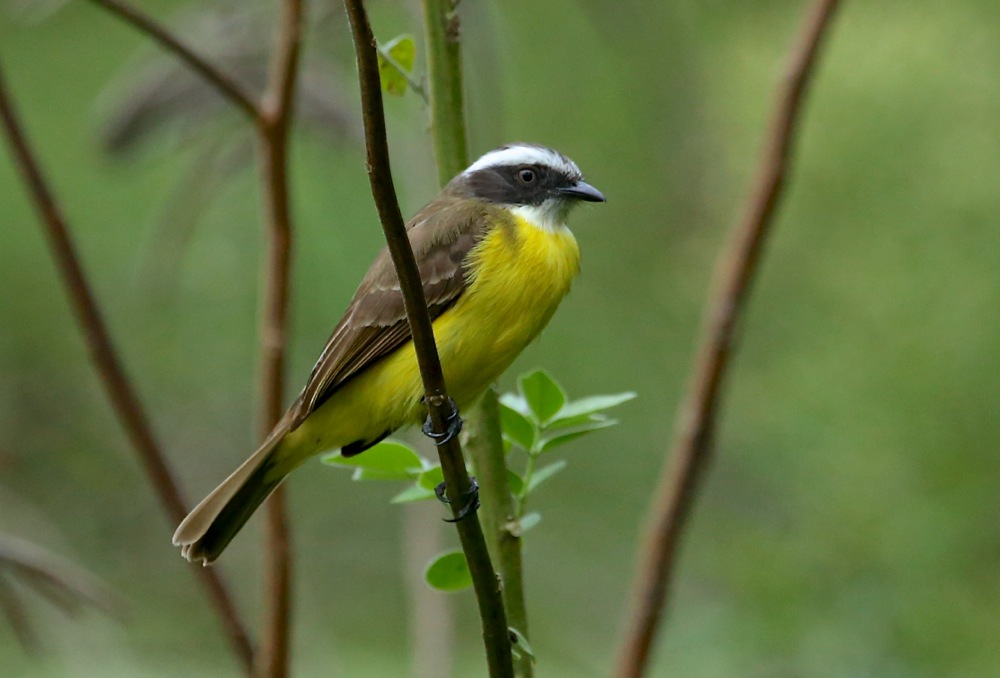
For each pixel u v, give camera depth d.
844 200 11.56
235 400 14.77
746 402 11.45
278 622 7.86
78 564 14.34
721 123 12.52
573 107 14.30
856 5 11.80
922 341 10.93
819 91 11.69
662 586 7.55
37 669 12.98
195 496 14.71
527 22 14.59
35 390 15.19
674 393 13.81
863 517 10.62
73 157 14.59
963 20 11.56
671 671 10.59
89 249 14.38
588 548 14.24
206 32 10.28
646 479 14.06
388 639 14.79
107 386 8.13
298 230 13.55
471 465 6.43
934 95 11.50
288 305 8.11
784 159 7.91
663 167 13.45
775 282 11.62
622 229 13.88
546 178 8.45
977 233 11.16
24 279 14.71
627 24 12.25
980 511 10.48
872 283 11.27
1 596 8.20
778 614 10.28
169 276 13.37
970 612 10.16
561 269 8.10
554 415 6.35
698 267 12.95
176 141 10.41
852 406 10.98
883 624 10.18
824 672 10.07
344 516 15.37
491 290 7.73
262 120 7.96
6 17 14.39
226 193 13.88
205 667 14.61
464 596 14.66
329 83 10.09
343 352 7.68
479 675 14.04
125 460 15.56
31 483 15.31
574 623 14.09
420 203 10.20
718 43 12.68
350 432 7.82
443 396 5.56
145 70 10.23
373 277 7.80
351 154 11.79
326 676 13.58
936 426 10.76
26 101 14.84
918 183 11.41
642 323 13.88
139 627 14.80
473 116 9.78
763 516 11.45
